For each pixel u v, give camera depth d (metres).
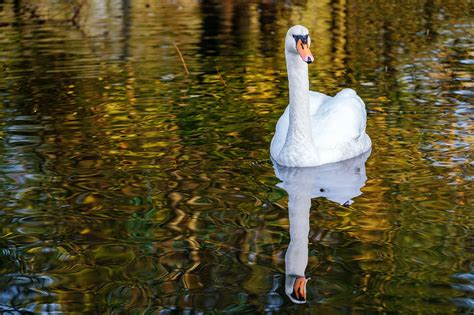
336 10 20.89
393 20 18.56
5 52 14.82
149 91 11.23
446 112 9.68
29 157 8.04
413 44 15.01
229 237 5.78
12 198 6.77
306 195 6.83
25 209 6.49
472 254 5.37
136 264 5.30
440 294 4.75
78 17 19.89
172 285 4.95
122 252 5.52
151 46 15.34
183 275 5.10
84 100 10.70
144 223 6.10
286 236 5.79
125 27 18.09
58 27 18.09
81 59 13.91
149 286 4.95
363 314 4.49
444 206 6.39
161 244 5.66
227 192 6.90
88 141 8.63
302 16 19.88
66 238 5.82
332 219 6.16
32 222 6.18
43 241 5.77
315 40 16.08
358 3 22.19
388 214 6.25
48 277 5.11
